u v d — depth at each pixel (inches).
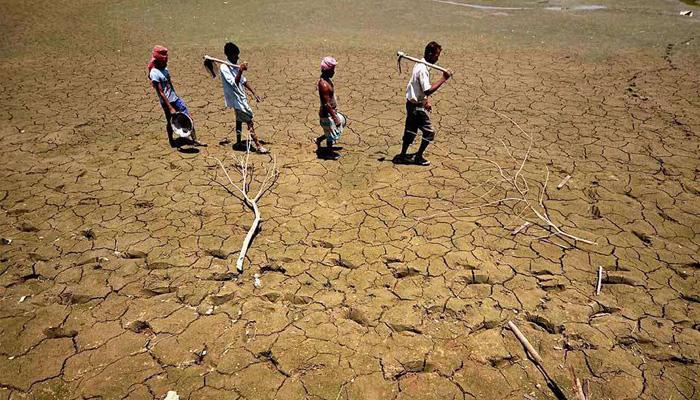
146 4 725.3
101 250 205.5
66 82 421.4
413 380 148.7
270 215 226.8
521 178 254.7
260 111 355.3
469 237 208.2
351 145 300.0
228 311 174.6
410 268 190.2
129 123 337.1
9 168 274.7
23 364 156.4
